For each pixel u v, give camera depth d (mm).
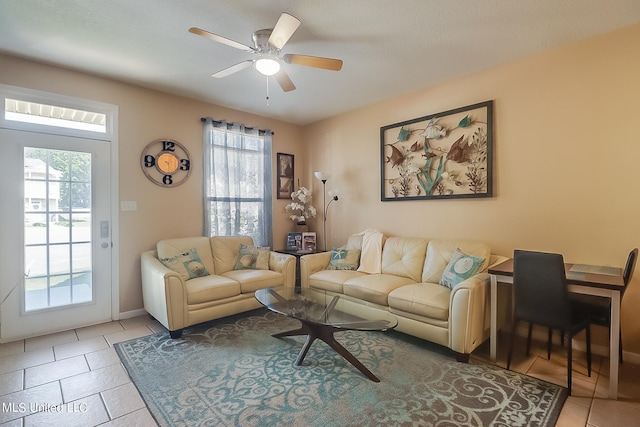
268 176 4660
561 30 2447
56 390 2070
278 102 4094
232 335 2965
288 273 3734
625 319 2459
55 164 3059
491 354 2500
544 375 2271
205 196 3998
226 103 4125
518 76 2930
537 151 2840
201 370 2320
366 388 2092
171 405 1912
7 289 2830
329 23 2332
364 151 4277
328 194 4785
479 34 2496
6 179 2824
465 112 3271
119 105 3396
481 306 2492
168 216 3764
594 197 2564
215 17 2254
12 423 1749
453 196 3379
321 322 2273
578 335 2688
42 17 2240
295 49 2721
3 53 2764
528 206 2902
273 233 4812
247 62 2471
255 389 2078
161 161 3697
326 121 4809
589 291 2055
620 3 2109
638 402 1953
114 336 2941
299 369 2338
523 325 2982
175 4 2104
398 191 3881
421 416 1811
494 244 3121
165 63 2973
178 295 2846
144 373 2279
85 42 2592
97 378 2215
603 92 2510
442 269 3121
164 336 2941
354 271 3734
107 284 3344
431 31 2447
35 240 2965
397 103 3879
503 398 1985
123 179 3434
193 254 3494
